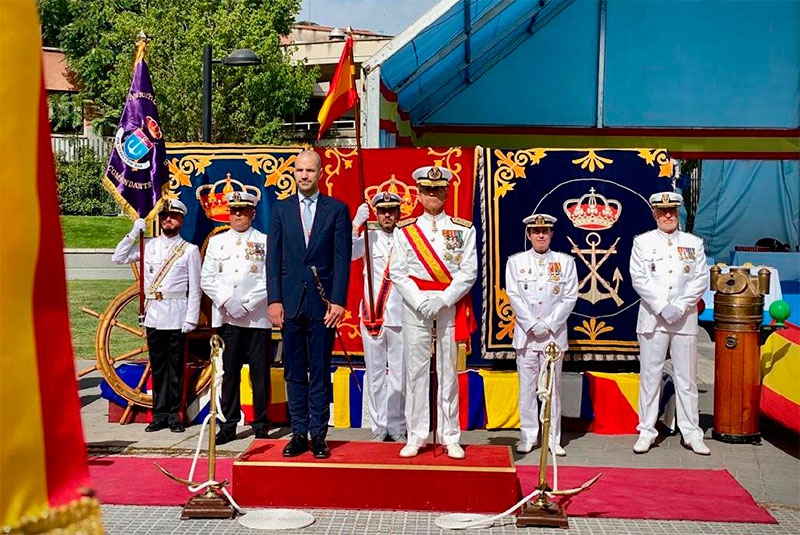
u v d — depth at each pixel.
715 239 22.17
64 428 2.17
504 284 8.92
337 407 8.70
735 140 18.41
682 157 18.50
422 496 6.22
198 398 8.67
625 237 8.88
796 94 18.23
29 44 2.13
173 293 8.41
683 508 6.30
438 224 6.54
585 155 8.91
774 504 6.50
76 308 16.78
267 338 8.13
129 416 8.80
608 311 8.89
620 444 8.20
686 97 18.33
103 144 31.45
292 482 6.29
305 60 28.67
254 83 26.23
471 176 8.95
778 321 8.62
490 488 6.19
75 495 2.16
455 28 11.44
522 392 7.88
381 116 10.90
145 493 6.57
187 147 9.20
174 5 26.86
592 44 18.33
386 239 8.12
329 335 6.60
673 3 18.20
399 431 8.08
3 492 2.06
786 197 21.84
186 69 25.41
